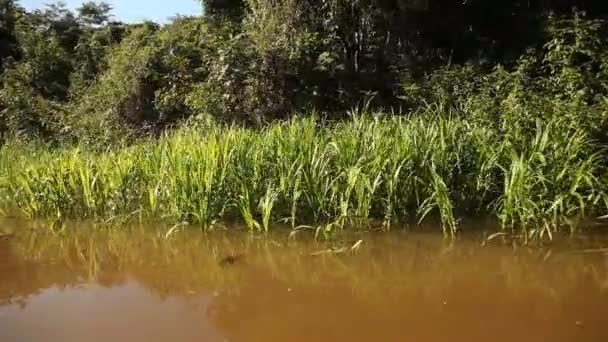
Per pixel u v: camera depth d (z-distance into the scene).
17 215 8.63
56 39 19.67
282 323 4.57
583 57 9.47
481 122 8.38
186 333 4.43
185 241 6.99
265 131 8.82
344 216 6.96
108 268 6.16
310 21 11.64
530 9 11.71
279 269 5.93
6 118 15.73
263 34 11.23
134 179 8.31
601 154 7.70
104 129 13.05
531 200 6.68
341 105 11.23
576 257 5.98
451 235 6.69
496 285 5.31
